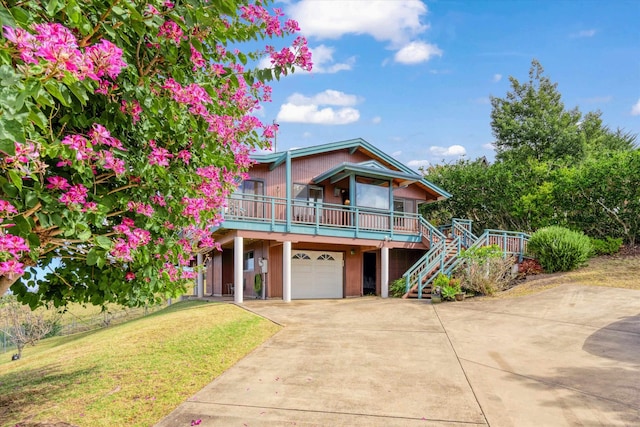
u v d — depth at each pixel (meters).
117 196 3.67
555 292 12.09
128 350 7.37
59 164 2.96
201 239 5.09
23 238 2.77
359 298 15.86
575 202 17.75
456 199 24.73
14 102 1.93
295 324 9.60
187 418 4.46
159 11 2.86
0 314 16.77
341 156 17.61
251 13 3.94
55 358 7.79
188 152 3.93
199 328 8.88
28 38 1.95
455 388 5.23
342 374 5.88
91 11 2.66
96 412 4.69
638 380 5.26
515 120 31.08
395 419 4.36
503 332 8.33
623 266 14.12
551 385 5.23
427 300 13.77
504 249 16.36
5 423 4.48
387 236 16.31
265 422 4.33
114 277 4.45
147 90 3.22
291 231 14.25
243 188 14.95
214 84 4.05
